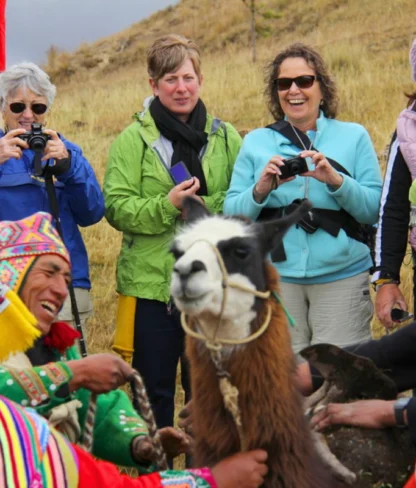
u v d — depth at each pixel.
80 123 16.86
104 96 19.97
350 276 5.36
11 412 2.79
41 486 2.74
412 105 5.40
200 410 3.29
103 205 5.45
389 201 5.36
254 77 18.16
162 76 5.52
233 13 31.22
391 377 3.83
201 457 3.31
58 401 3.27
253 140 5.54
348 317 5.34
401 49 19.17
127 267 5.51
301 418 3.29
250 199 5.22
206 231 3.27
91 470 2.95
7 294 3.22
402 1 24.09
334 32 23.62
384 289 5.31
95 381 3.30
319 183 5.30
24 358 3.37
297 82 5.46
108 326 7.79
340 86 15.74
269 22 28.03
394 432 3.68
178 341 5.50
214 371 3.26
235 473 3.12
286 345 3.29
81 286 5.34
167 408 5.50
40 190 5.22
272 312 3.30
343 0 27.03
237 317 3.18
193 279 3.09
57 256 3.44
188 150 5.55
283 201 5.32
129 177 5.51
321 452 3.49
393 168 5.36
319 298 5.35
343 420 3.60
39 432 2.81
